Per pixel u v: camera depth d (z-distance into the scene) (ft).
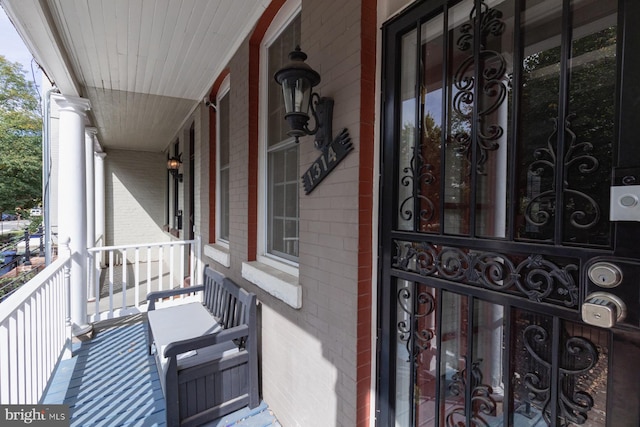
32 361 6.44
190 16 7.55
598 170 2.77
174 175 20.07
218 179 12.44
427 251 4.20
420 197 4.29
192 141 17.83
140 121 17.15
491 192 3.62
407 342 4.58
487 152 3.63
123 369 8.96
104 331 11.59
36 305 6.75
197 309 9.68
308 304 5.90
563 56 2.95
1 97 35.53
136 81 11.56
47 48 7.82
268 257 8.17
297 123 4.90
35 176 37.27
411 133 4.50
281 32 7.64
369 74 4.77
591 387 2.87
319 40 5.53
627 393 2.51
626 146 2.49
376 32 4.82
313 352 5.79
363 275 4.82
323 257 5.48
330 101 5.20
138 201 26.35
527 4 3.31
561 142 2.97
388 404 4.74
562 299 2.96
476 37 3.67
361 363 4.86
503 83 3.48
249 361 7.32
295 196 7.15
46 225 12.57
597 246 2.72
